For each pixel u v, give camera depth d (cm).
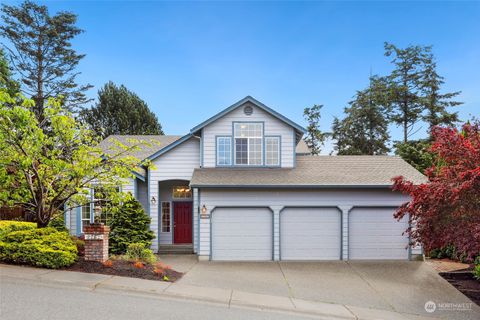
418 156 2398
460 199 850
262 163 1550
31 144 951
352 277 1123
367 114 3516
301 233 1411
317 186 1377
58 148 1077
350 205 1414
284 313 754
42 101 3155
